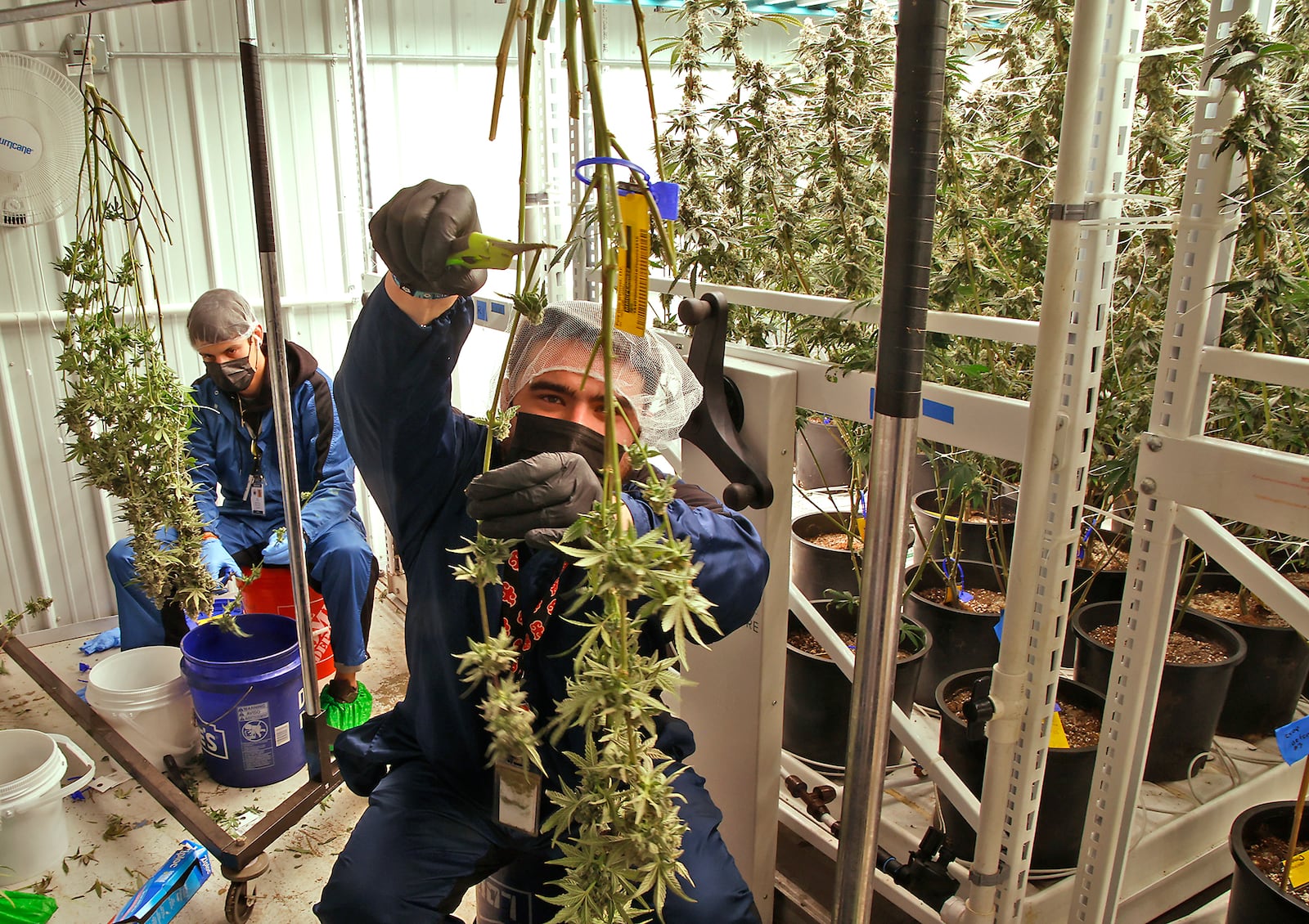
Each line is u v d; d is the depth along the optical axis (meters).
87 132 1.79
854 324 1.63
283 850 2.09
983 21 2.03
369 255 3.00
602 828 0.74
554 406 1.26
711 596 1.22
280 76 3.04
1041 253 1.71
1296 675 2.01
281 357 1.73
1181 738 1.82
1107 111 1.08
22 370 2.89
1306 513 1.00
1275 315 1.45
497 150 3.46
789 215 1.94
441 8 3.21
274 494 2.69
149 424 1.87
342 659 2.54
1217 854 1.75
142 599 2.65
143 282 2.99
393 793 1.33
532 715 0.77
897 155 0.70
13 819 1.93
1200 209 1.09
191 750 2.41
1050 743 1.59
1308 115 1.42
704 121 2.06
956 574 2.25
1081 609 2.14
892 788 1.90
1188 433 1.12
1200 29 1.56
